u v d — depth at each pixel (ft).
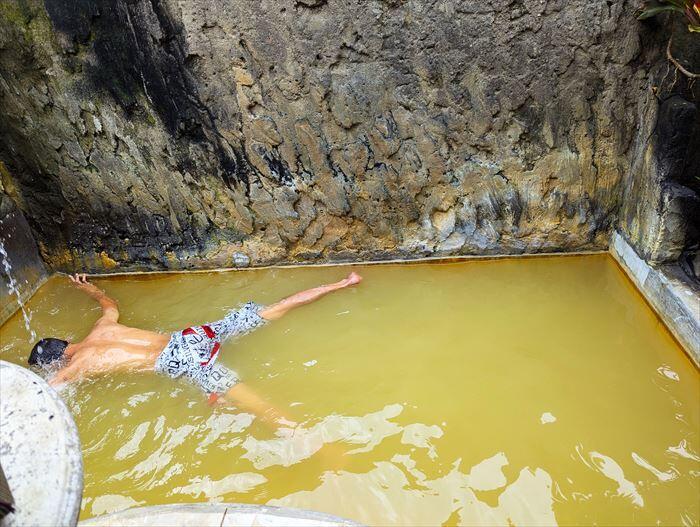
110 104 11.75
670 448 7.77
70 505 3.99
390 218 12.54
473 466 7.66
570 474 7.44
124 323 11.71
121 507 7.57
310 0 10.45
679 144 9.85
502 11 10.33
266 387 9.45
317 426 8.54
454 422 8.43
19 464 4.22
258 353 10.30
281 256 13.25
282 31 10.77
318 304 11.64
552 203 11.99
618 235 11.91
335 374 9.64
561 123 11.24
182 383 9.78
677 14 9.67
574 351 9.78
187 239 13.34
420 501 7.23
